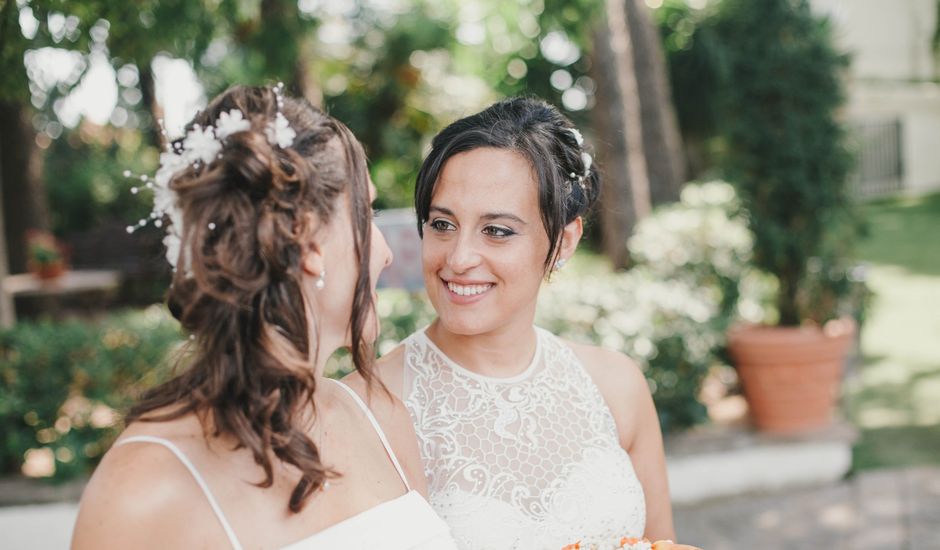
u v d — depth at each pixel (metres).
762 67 4.53
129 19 4.24
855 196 4.75
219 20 5.10
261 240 1.07
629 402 1.96
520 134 1.66
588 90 14.46
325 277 1.21
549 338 1.95
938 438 5.18
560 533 1.71
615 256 7.23
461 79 14.60
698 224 6.16
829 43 4.59
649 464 2.00
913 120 18.78
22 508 3.90
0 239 5.26
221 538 1.08
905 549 3.84
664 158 9.43
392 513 1.31
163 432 1.09
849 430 4.57
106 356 4.00
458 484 1.70
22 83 4.20
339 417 1.37
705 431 4.55
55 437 3.99
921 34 17.88
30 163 10.24
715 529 4.14
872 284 10.21
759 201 4.67
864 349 7.46
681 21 14.61
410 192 14.34
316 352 1.21
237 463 1.13
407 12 14.36
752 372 4.50
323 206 1.17
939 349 7.23
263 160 1.09
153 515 1.03
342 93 14.47
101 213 16.16
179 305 1.14
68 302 11.59
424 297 4.55
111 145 18.06
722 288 5.97
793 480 4.56
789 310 4.73
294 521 1.17
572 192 1.76
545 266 1.74
